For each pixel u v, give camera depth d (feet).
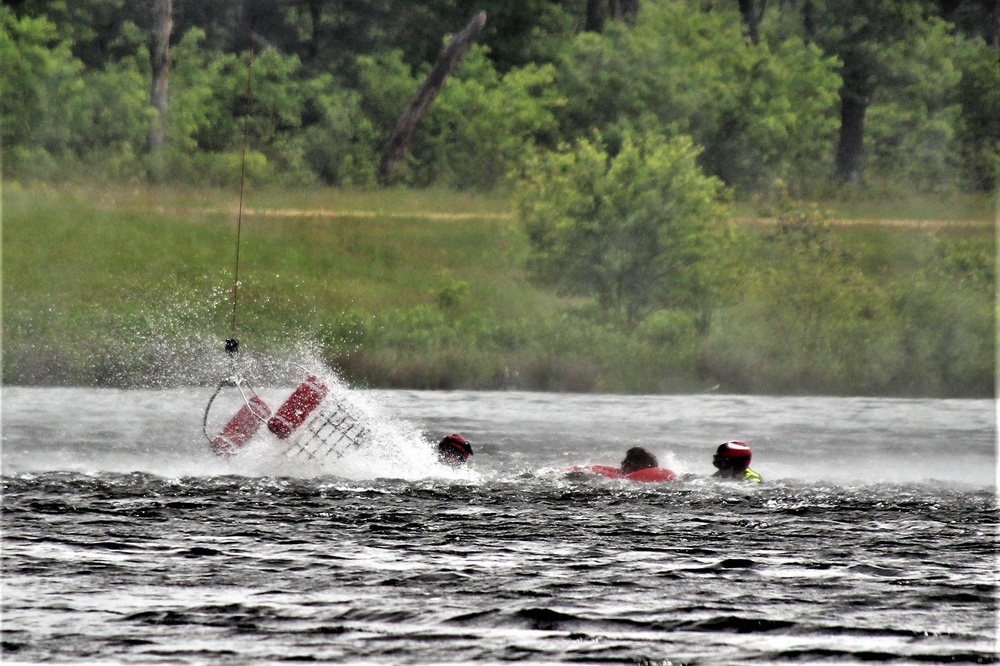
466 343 400.26
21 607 89.81
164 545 111.34
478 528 121.90
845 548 114.01
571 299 476.54
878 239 536.42
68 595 93.30
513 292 481.05
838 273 456.04
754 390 388.78
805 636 85.81
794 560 108.58
